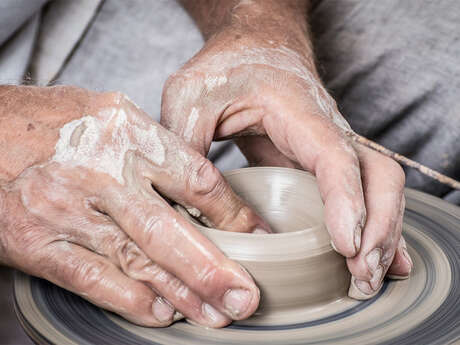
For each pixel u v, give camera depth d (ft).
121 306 2.72
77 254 2.89
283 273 2.63
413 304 2.84
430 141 4.98
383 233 2.72
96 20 5.62
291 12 4.83
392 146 5.14
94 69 5.63
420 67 4.99
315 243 2.68
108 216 2.91
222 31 4.22
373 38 5.16
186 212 2.99
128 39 5.72
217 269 2.52
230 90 3.63
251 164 4.34
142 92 5.73
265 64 3.70
